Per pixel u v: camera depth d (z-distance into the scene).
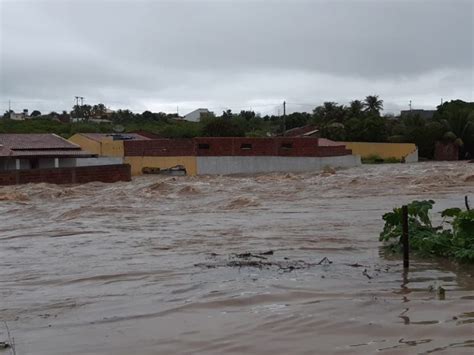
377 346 4.80
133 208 20.47
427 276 7.55
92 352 4.96
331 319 5.65
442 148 76.50
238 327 5.54
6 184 32.72
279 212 17.89
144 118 104.69
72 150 47.59
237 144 50.41
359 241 11.05
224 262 9.10
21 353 4.98
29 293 7.46
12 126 77.44
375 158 70.31
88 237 13.23
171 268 8.83
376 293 6.66
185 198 24.67
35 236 13.76
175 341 5.19
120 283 7.92
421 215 9.55
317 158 51.88
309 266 8.48
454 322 5.41
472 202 19.28
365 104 97.00
